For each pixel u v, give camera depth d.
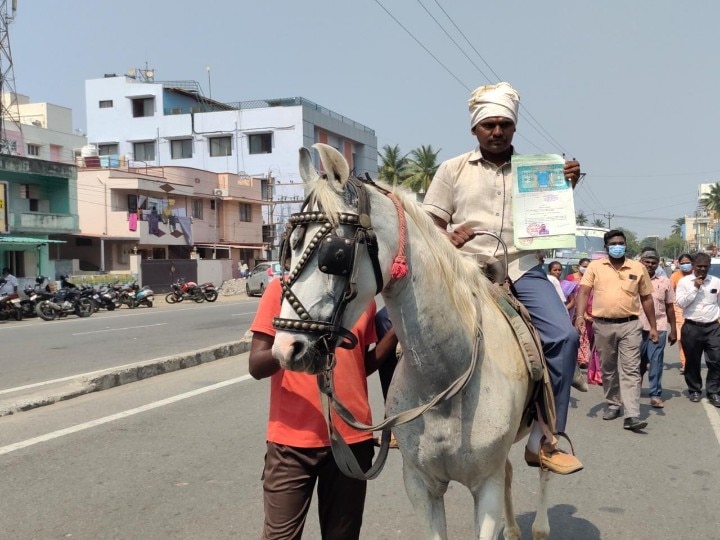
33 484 4.83
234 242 42.72
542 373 3.00
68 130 45.41
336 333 2.13
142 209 35.12
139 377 8.98
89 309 20.47
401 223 2.43
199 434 6.21
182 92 52.84
